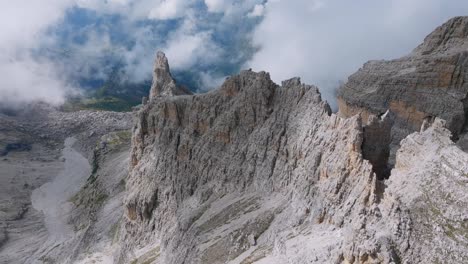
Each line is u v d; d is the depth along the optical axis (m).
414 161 61.56
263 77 109.31
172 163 128.25
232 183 108.50
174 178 125.62
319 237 67.69
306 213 78.31
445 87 116.31
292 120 99.12
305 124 92.75
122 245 138.12
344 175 71.12
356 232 50.84
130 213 138.12
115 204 186.25
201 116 125.19
